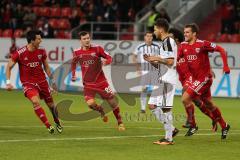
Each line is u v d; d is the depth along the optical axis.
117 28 70.12
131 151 25.61
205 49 29.20
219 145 27.86
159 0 80.19
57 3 78.56
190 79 29.62
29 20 72.88
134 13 75.00
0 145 26.77
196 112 45.44
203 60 29.34
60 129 31.48
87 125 35.78
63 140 28.66
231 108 49.16
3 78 63.38
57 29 75.31
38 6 78.94
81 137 29.89
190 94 29.41
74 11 74.62
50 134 30.94
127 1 75.12
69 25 74.81
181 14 74.19
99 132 32.22
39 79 31.55
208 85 29.64
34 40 31.02
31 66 31.25
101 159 23.55
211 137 30.80
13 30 73.25
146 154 24.91
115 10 73.25
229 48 63.75
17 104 49.38
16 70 63.09
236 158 24.25
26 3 78.62
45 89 31.69
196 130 31.31
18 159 23.25
